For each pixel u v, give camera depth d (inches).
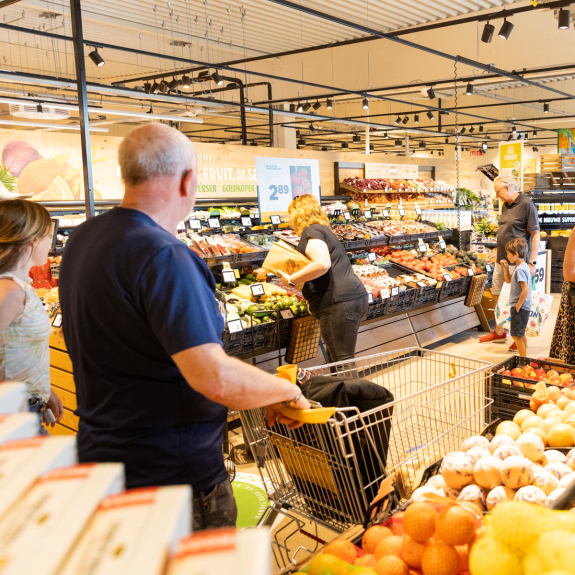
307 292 146.8
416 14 400.2
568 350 149.6
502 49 476.4
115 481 23.1
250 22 422.3
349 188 321.4
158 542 19.8
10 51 495.2
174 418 54.5
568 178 483.2
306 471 78.0
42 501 21.2
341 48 548.1
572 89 664.4
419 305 247.6
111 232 53.7
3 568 18.1
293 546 101.4
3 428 24.2
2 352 84.9
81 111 127.5
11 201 87.0
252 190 259.4
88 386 55.9
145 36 449.7
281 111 434.3
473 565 42.5
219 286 203.6
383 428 78.5
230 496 61.0
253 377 52.7
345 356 143.6
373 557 53.7
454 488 73.2
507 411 110.5
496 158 994.7
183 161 57.2
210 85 604.1
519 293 216.8
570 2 266.5
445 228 323.9
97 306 53.1
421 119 908.6
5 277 84.5
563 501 49.5
